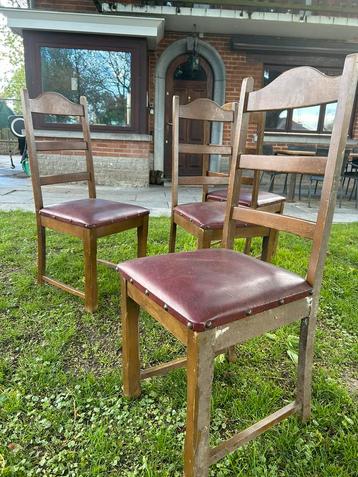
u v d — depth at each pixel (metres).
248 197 1.99
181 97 5.80
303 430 1.05
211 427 1.05
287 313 0.90
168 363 1.22
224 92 5.66
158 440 1.00
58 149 1.93
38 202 1.81
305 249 2.57
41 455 0.95
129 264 1.02
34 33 4.54
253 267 0.97
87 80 4.84
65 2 4.97
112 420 1.07
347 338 1.53
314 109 5.75
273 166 1.07
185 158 5.87
